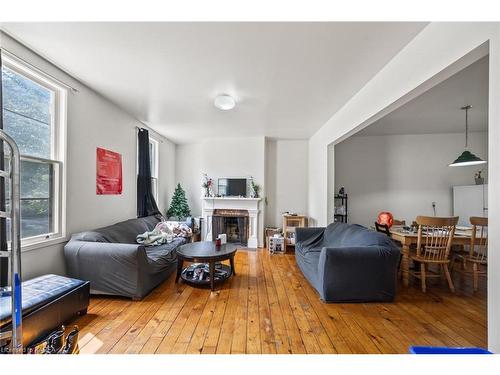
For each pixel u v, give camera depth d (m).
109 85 2.76
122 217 3.65
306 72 2.41
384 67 2.30
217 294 2.66
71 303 1.98
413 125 4.42
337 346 1.76
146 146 4.21
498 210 1.14
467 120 4.05
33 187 2.25
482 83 2.66
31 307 1.65
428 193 5.12
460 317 2.18
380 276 2.44
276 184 5.54
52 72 2.32
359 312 2.27
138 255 2.43
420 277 2.88
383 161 5.27
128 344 1.76
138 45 1.99
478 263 2.83
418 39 1.81
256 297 2.58
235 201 5.21
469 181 4.96
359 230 2.90
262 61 2.22
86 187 2.87
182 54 2.11
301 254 3.27
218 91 2.90
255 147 5.23
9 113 2.04
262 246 5.16
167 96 3.07
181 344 1.77
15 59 1.96
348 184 5.37
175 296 2.60
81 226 2.79
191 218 4.89
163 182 5.24
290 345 1.77
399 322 2.09
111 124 3.33
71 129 2.61
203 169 5.40
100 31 1.80
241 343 1.79
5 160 1.95
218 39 1.89
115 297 2.55
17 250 1.08
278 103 3.26
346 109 3.26
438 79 1.71
